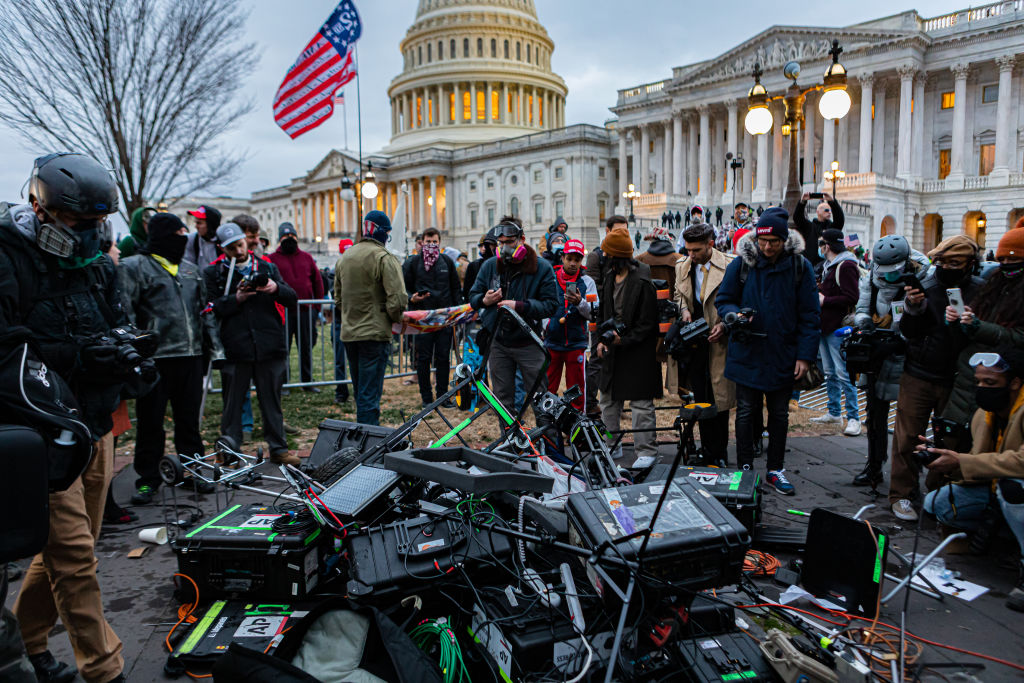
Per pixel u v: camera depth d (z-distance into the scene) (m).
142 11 12.53
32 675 2.00
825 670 2.31
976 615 3.09
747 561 3.49
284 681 1.99
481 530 2.79
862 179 40.09
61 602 2.43
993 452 3.72
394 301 5.79
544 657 2.31
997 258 3.77
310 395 8.57
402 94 85.00
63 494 2.41
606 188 64.12
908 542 3.88
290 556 2.93
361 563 2.61
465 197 71.56
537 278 5.28
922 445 3.64
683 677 2.41
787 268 4.57
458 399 3.99
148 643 2.84
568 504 2.54
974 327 3.61
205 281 5.23
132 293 4.50
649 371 5.05
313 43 16.42
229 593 3.06
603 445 3.40
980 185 42.34
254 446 6.00
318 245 76.69
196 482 4.64
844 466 5.36
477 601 2.54
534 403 3.71
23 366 2.03
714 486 3.58
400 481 3.13
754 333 4.59
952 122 45.91
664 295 4.92
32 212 2.42
